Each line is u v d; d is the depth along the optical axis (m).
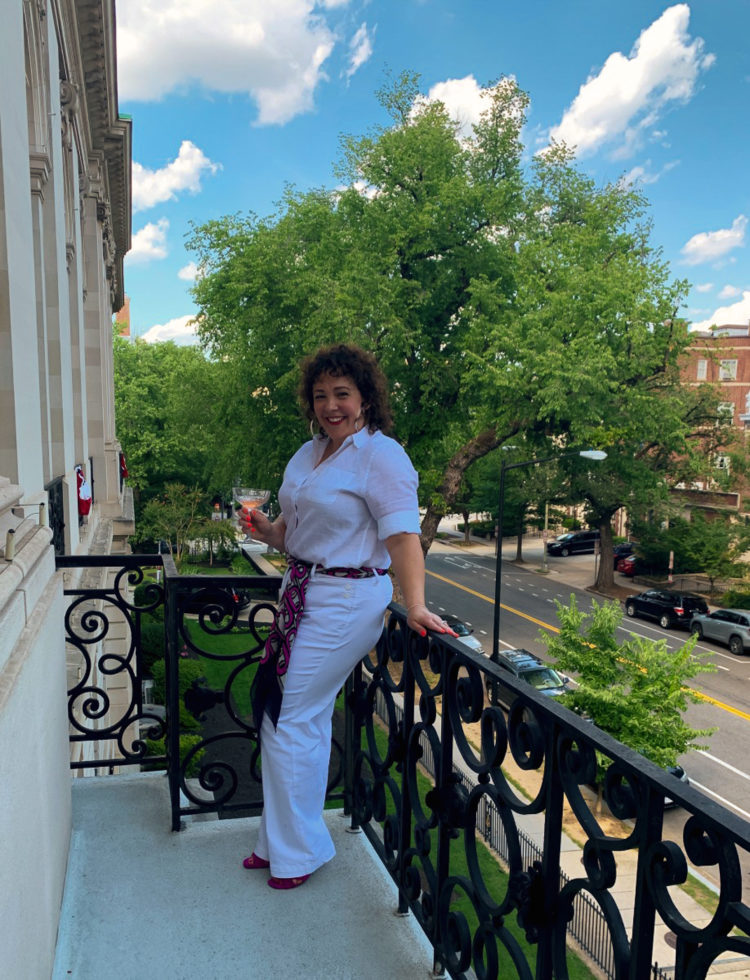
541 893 1.49
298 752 2.35
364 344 21.30
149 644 19.92
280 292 23.69
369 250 23.58
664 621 29.36
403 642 2.30
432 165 23.81
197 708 2.86
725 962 8.01
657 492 30.47
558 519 46.81
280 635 2.27
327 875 2.53
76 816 2.94
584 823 1.32
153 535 43.66
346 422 2.14
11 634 1.55
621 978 1.19
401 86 24.66
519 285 23.61
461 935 1.91
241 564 41.59
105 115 13.50
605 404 22.91
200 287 25.16
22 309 4.95
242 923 2.28
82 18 10.09
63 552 7.16
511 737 1.61
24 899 1.56
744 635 25.22
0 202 4.52
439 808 2.01
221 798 2.89
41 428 6.14
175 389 30.70
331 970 2.09
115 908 2.34
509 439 26.14
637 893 1.16
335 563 2.18
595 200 26.11
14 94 4.92
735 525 34.28
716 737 18.14
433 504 25.33
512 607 31.98
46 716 2.01
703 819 1.00
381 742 13.90
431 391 24.55
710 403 33.53
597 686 14.07
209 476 43.75
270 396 25.34
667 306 23.36
